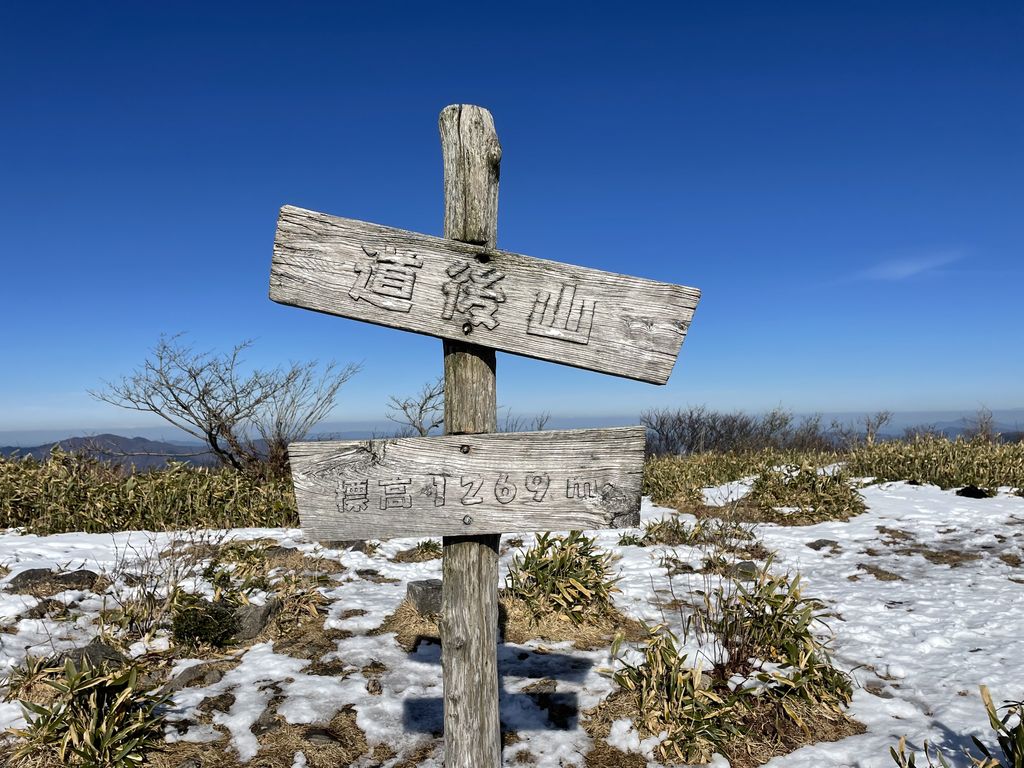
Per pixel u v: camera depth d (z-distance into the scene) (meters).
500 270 2.32
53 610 4.94
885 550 7.25
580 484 2.42
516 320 2.33
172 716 3.66
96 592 5.33
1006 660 4.36
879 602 5.60
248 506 8.48
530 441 2.41
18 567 5.75
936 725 3.58
